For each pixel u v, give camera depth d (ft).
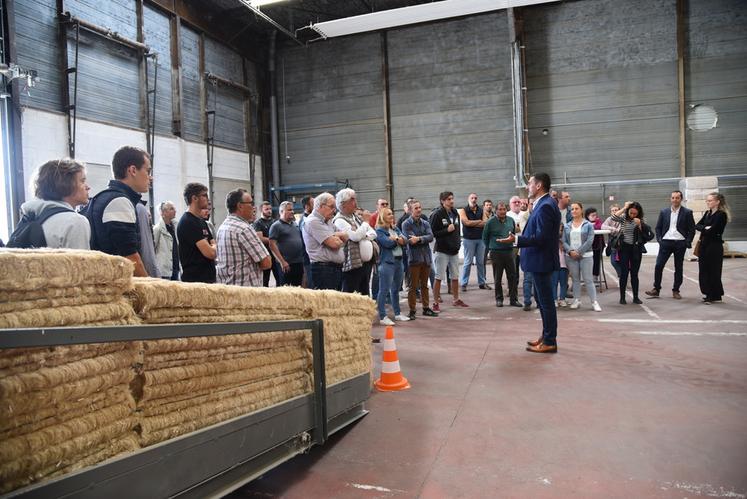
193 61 44.96
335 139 53.21
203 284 6.00
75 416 4.45
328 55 53.01
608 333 17.88
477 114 49.14
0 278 3.84
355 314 9.80
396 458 8.42
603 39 45.88
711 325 18.56
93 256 4.61
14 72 27.76
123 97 37.86
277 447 7.20
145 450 4.94
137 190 9.20
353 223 17.35
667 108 44.73
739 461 8.05
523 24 47.47
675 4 44.09
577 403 10.94
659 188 45.14
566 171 47.19
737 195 43.24
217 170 47.32
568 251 22.68
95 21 35.53
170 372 5.46
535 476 7.71
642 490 7.22
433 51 50.06
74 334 4.05
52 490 4.02
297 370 7.91
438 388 12.27
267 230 23.91
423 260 21.75
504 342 17.02
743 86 43.06
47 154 31.89
